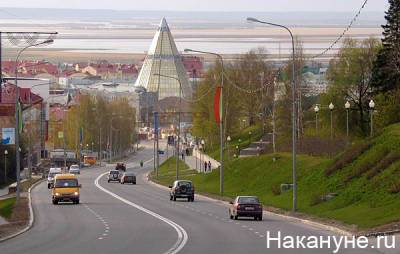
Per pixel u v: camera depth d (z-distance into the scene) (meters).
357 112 183.50
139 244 67.69
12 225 87.56
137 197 151.25
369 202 98.12
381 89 160.12
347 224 85.00
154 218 99.75
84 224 90.12
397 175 101.50
